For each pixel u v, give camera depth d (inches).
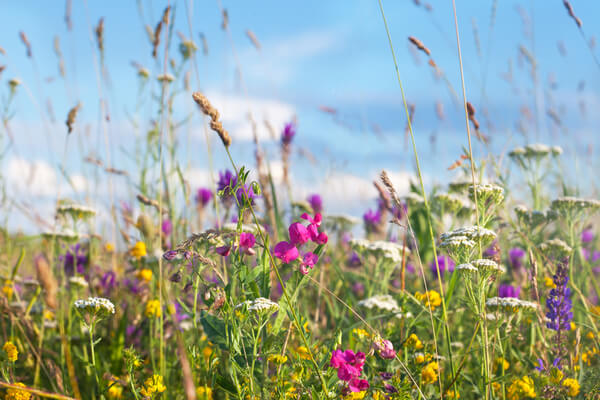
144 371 116.8
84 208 152.9
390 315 112.4
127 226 182.2
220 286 88.0
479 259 95.0
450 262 162.7
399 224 94.3
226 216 141.8
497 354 115.6
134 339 137.9
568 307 108.0
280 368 87.1
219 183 111.0
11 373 95.7
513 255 158.7
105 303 93.8
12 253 179.9
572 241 150.3
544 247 142.8
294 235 90.6
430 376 93.3
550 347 113.4
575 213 150.6
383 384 91.4
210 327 91.2
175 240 154.9
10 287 145.6
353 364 82.9
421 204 185.8
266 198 147.9
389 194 96.5
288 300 80.4
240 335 86.5
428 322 113.1
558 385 97.7
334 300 147.4
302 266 89.7
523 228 151.9
